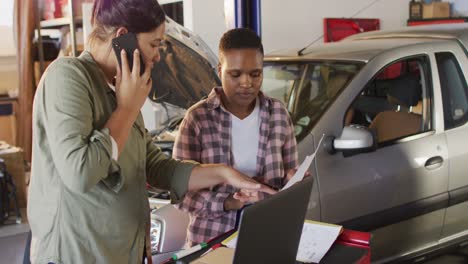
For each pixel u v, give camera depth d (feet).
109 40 4.80
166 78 11.23
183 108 11.82
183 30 11.11
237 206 6.45
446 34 12.32
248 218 4.00
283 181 6.90
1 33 22.67
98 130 4.64
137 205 5.12
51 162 4.67
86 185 4.30
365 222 10.03
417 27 13.65
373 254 10.30
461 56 11.85
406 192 10.59
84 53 4.97
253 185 5.63
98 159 4.32
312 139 9.71
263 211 4.16
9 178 16.29
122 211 4.90
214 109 6.71
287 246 4.75
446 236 11.53
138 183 5.17
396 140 10.68
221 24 19.76
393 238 10.60
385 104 10.98
